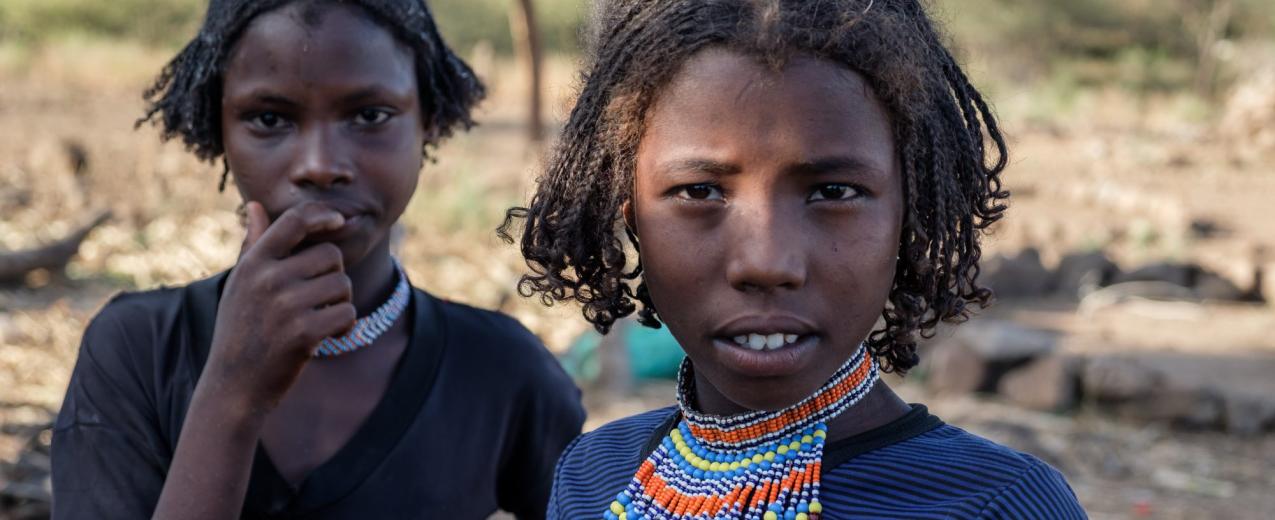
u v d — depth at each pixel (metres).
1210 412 7.06
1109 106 24.83
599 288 1.59
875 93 1.35
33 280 8.84
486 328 2.28
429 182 12.95
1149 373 7.19
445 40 2.28
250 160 2.00
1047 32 31.98
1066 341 9.02
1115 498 5.84
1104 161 17.59
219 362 1.79
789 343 1.35
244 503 2.03
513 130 19.38
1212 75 29.05
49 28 29.48
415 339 2.18
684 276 1.38
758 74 1.32
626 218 1.52
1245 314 10.37
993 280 10.60
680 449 1.59
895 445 1.47
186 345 2.09
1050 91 24.72
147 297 2.19
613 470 1.71
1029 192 15.09
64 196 12.04
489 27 32.84
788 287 1.32
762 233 1.31
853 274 1.34
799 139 1.31
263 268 1.80
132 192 12.58
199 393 1.80
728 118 1.32
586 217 1.55
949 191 1.43
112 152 14.69
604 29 1.54
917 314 1.45
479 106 2.53
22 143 15.39
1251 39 30.33
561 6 31.64
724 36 1.34
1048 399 7.23
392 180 2.03
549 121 14.98
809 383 1.38
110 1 29.91
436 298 2.32
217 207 11.85
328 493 2.06
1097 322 9.79
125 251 10.05
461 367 2.21
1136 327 9.69
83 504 2.02
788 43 1.32
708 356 1.39
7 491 4.68
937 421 1.54
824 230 1.33
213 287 2.14
